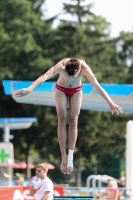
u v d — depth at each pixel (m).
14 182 72.56
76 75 21.69
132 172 42.47
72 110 23.22
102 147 106.88
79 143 104.00
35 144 104.44
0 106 101.00
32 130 102.94
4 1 101.44
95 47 107.19
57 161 131.00
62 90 22.98
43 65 97.31
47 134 104.69
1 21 101.00
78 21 108.50
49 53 102.38
